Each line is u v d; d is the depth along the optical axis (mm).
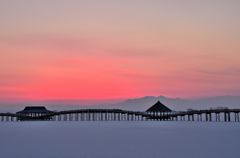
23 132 161625
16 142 110875
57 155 80062
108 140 118125
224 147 93562
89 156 78812
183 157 75750
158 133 152625
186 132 158250
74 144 104188
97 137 131250
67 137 131500
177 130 174875
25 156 78562
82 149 91125
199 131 165625
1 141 114500
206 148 91625
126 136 135500
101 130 179250
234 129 183750
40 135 142000
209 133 150750
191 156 77000
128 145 101000
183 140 116188
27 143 107438
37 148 93562
